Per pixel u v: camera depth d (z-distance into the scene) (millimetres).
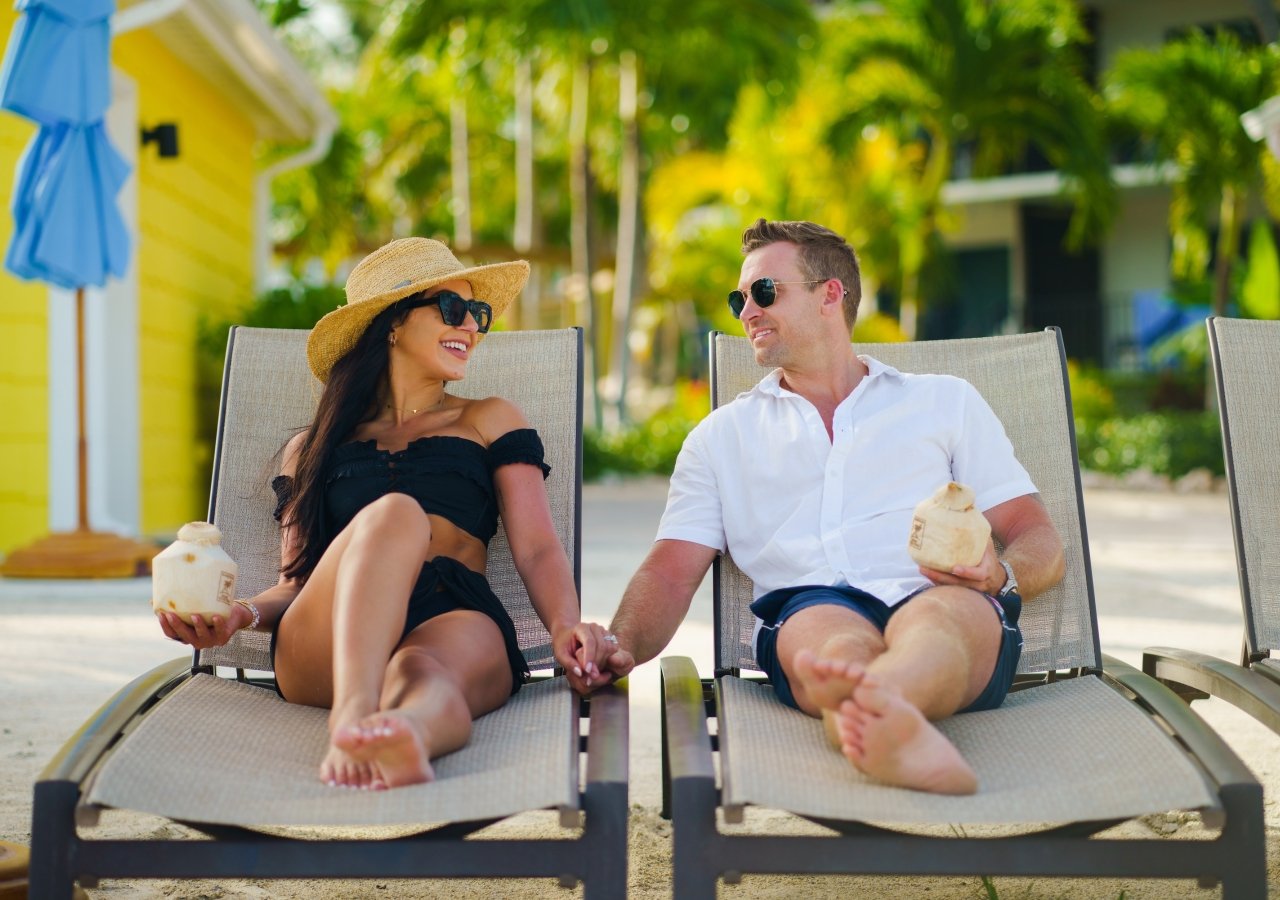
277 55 9852
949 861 2002
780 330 2832
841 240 2871
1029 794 2064
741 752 2164
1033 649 2787
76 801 2021
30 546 7020
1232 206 16812
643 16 16812
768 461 2801
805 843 2012
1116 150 20938
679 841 2027
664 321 27891
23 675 4562
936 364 3080
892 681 2176
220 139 10828
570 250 18750
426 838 2027
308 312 10477
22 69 5891
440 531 2646
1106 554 8281
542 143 26172
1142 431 15102
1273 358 3006
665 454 17047
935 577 2455
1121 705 2381
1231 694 2418
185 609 2408
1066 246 21797
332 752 2119
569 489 2934
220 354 10047
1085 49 20938
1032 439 2977
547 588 2598
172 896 2693
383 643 2211
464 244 17234
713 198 19719
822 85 18016
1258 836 2000
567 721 2309
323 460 2697
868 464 2752
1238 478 2900
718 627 2846
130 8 7969
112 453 8633
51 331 7926
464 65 18156
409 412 2791
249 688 2588
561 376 3033
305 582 2664
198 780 2100
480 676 2402
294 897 2715
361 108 24875
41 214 6109
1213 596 6438
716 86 18250
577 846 2023
